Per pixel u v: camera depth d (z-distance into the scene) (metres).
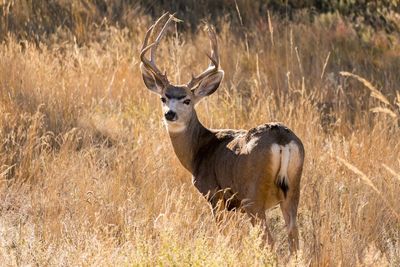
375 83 31.78
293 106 25.50
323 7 38.81
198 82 20.05
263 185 17.03
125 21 36.03
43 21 35.59
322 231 17.33
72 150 22.30
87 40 34.28
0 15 35.41
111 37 33.53
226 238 16.36
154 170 20.97
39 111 24.84
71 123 24.78
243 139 17.66
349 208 18.80
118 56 30.58
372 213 19.36
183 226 17.53
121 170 20.89
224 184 18.19
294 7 38.75
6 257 15.88
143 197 19.61
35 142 22.36
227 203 18.19
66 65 29.78
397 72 32.94
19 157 21.83
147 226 17.23
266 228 17.16
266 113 24.52
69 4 36.62
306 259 16.58
